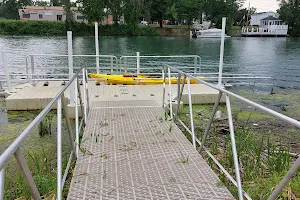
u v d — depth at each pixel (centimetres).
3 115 627
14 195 326
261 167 374
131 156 354
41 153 444
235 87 1007
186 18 5928
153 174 310
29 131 176
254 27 6462
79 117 595
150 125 467
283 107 745
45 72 1360
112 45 3291
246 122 600
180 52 2727
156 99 655
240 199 252
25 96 667
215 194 273
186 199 265
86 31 4928
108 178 301
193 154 361
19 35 4675
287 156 397
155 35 5362
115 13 5025
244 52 2705
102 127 454
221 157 416
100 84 823
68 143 482
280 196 293
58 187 246
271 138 516
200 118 614
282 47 3316
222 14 6088
